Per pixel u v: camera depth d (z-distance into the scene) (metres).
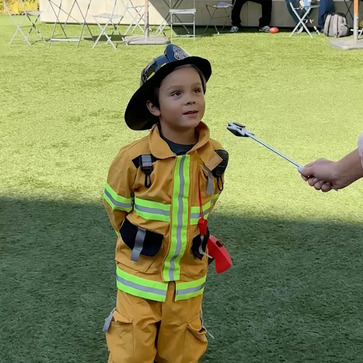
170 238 2.82
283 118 6.87
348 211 4.61
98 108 7.34
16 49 11.10
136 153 2.80
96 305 3.64
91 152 5.85
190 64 2.79
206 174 2.86
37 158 5.70
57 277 3.89
